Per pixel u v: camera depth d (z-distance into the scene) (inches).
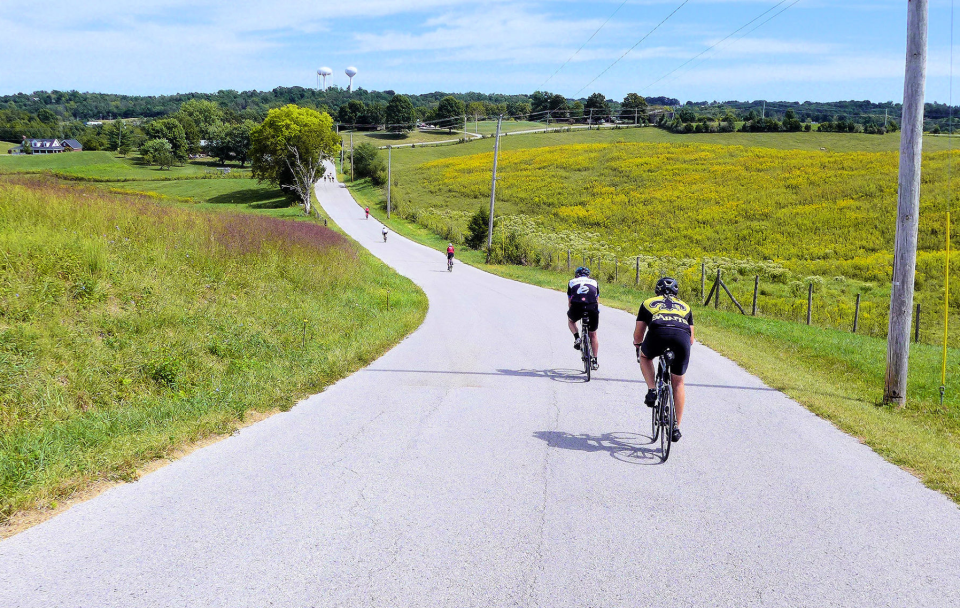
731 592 139.3
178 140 6023.6
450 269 1375.5
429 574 142.6
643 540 164.4
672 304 239.3
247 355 376.2
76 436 227.1
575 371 410.3
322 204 3090.6
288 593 132.2
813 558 156.6
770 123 4997.5
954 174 2167.8
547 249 1665.8
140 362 311.4
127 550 149.4
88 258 404.2
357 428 263.6
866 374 471.8
